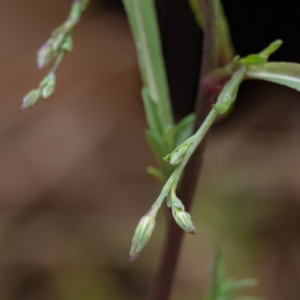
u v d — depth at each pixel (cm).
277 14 83
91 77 97
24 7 100
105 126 94
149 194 86
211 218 79
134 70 100
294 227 78
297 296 71
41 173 85
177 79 92
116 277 74
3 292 72
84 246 77
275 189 81
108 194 85
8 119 90
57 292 72
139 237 29
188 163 33
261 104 93
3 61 94
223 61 34
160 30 88
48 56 32
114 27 102
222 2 84
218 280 36
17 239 77
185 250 75
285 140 88
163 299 35
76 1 33
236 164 86
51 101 94
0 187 83
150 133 33
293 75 31
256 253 76
